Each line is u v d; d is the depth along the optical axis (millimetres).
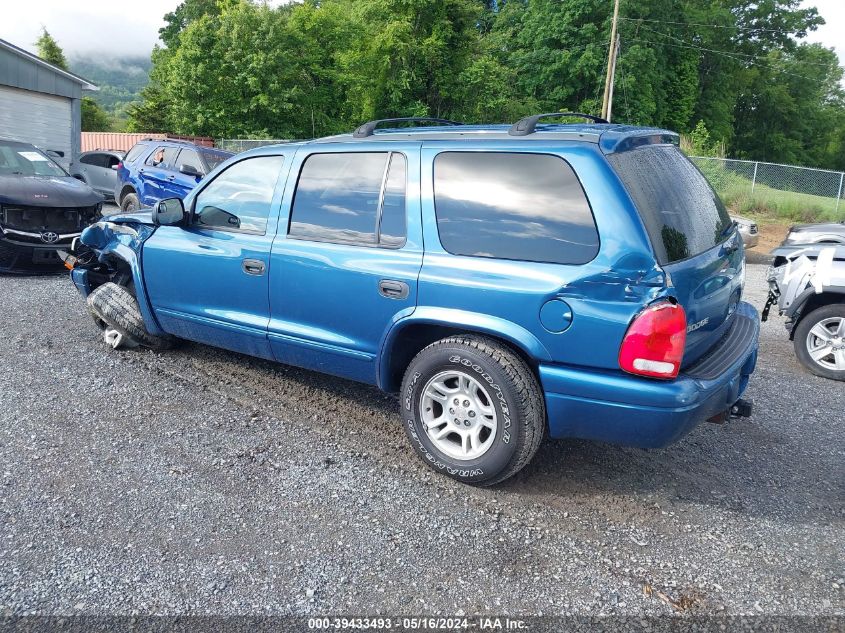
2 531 3076
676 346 3049
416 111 34125
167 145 12734
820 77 63188
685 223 3404
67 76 22656
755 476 3984
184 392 4785
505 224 3391
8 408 4387
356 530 3217
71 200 8500
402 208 3723
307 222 4133
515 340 3301
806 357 6094
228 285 4504
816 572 3049
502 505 3500
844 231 9430
